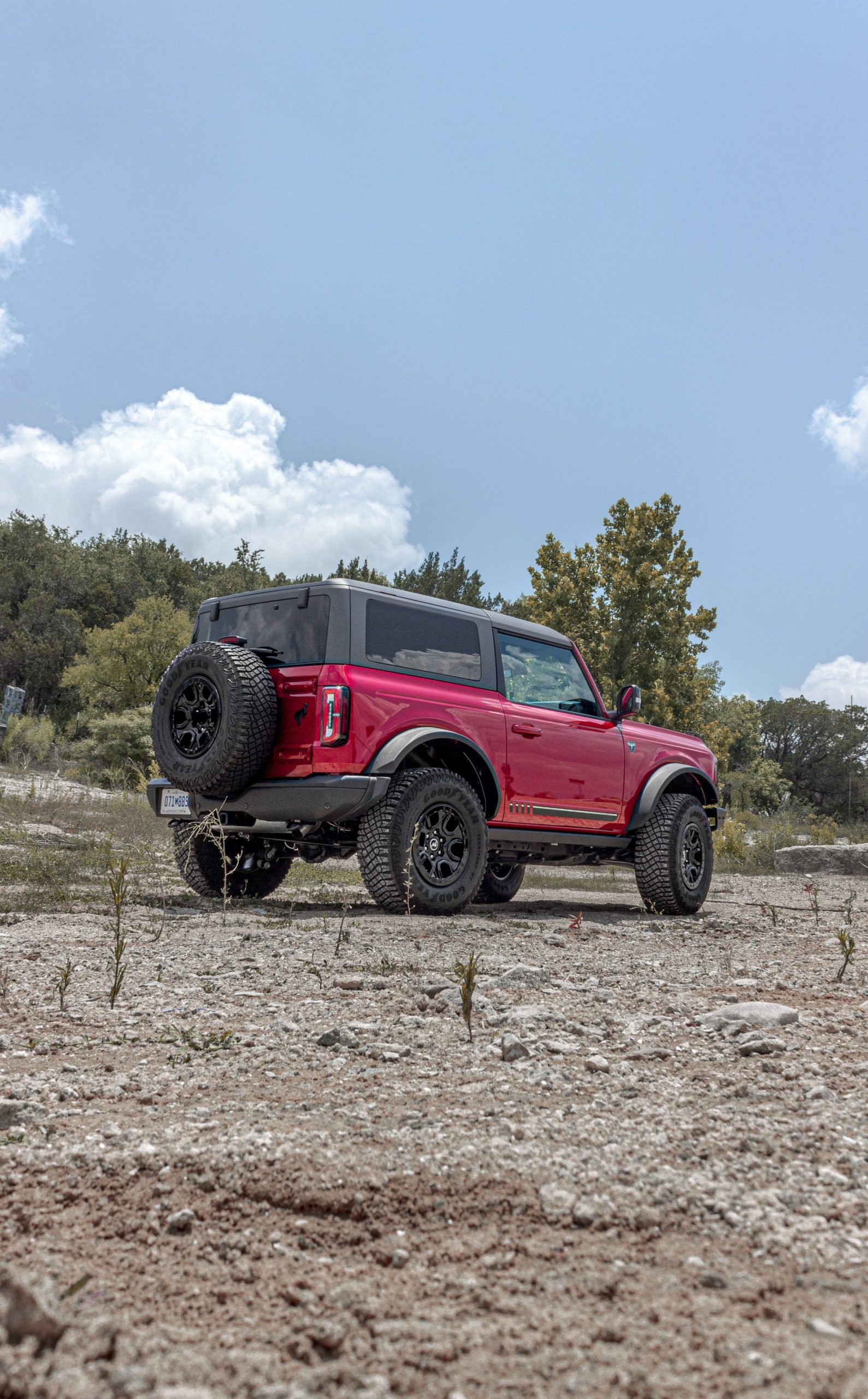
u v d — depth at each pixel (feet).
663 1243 4.94
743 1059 8.70
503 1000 11.26
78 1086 7.45
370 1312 4.21
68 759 78.74
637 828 24.73
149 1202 5.35
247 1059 8.47
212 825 18.63
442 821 19.90
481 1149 6.14
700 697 102.12
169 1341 3.92
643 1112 7.04
